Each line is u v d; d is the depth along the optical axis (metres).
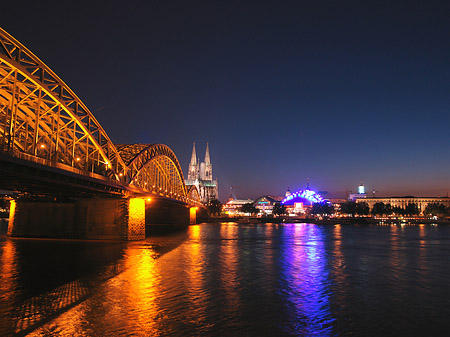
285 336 20.77
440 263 49.78
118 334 20.53
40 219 75.38
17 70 36.72
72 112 48.50
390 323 23.25
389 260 52.53
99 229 72.44
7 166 36.88
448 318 24.34
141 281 34.47
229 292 30.75
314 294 30.62
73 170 46.69
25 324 21.92
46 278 35.31
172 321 22.91
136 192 74.44
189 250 62.00
